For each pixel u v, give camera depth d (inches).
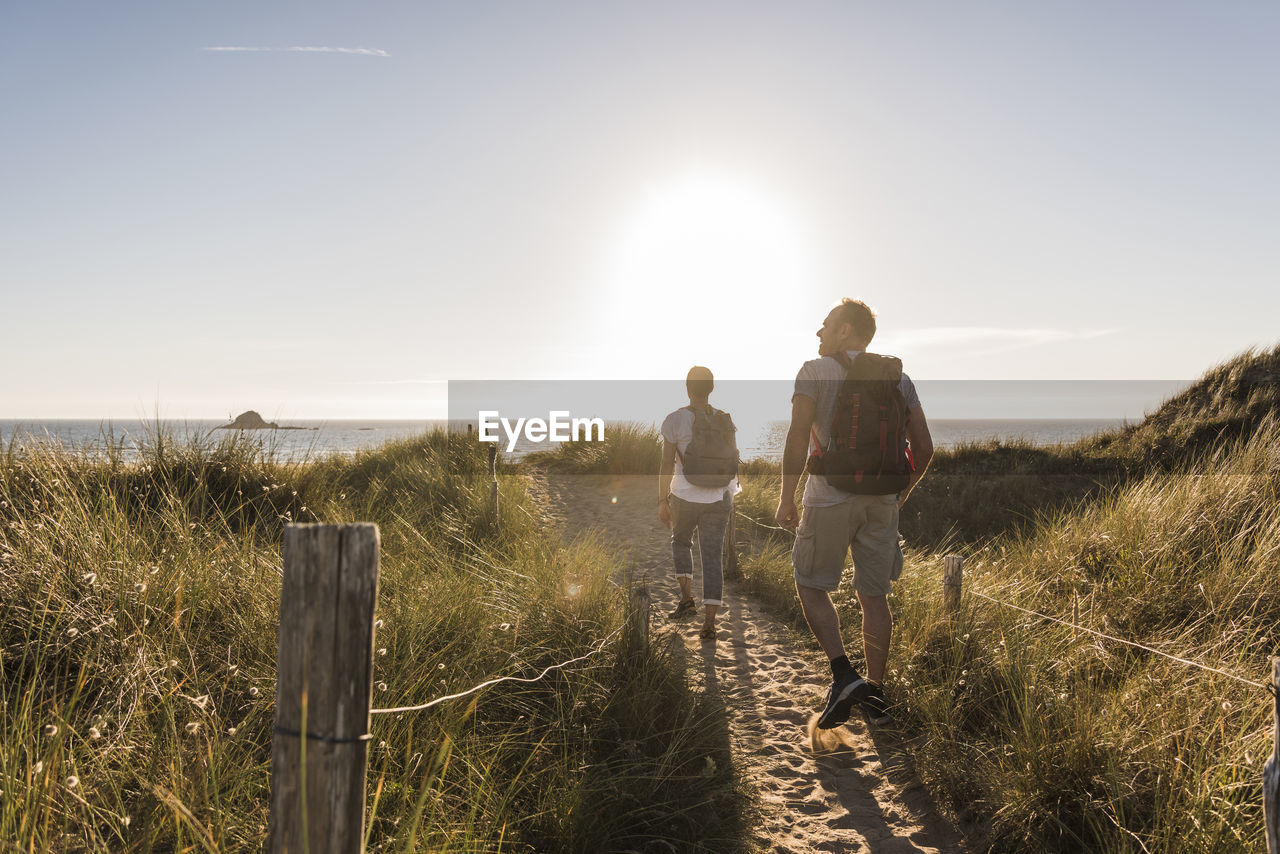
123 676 105.9
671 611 232.1
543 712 124.6
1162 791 97.2
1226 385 512.7
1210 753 100.3
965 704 133.9
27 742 83.4
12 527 138.8
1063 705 116.6
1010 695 129.8
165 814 80.2
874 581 138.9
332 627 48.9
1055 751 106.4
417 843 81.7
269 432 287.3
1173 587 171.6
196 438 260.4
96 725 89.7
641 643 148.5
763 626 215.3
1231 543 187.3
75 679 106.3
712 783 115.6
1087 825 97.3
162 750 93.1
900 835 107.1
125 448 237.5
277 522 221.3
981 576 201.8
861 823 110.6
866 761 129.8
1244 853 82.7
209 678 112.0
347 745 49.1
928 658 156.8
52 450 211.8
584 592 166.1
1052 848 96.1
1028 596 182.7
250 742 99.1
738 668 179.8
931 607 176.9
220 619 132.0
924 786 118.6
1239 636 144.5
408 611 140.8
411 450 539.2
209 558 150.5
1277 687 53.5
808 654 188.1
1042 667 134.9
